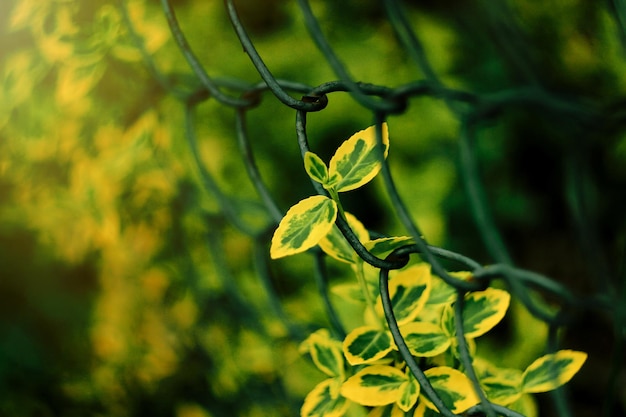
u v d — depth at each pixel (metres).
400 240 0.45
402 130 1.08
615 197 0.94
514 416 0.44
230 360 0.80
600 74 0.98
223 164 1.00
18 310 1.14
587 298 0.48
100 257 0.97
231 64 1.08
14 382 1.05
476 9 0.95
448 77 1.06
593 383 0.97
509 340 0.93
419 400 0.46
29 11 0.62
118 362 0.95
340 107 1.12
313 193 1.11
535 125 1.11
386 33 1.11
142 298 0.90
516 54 0.56
